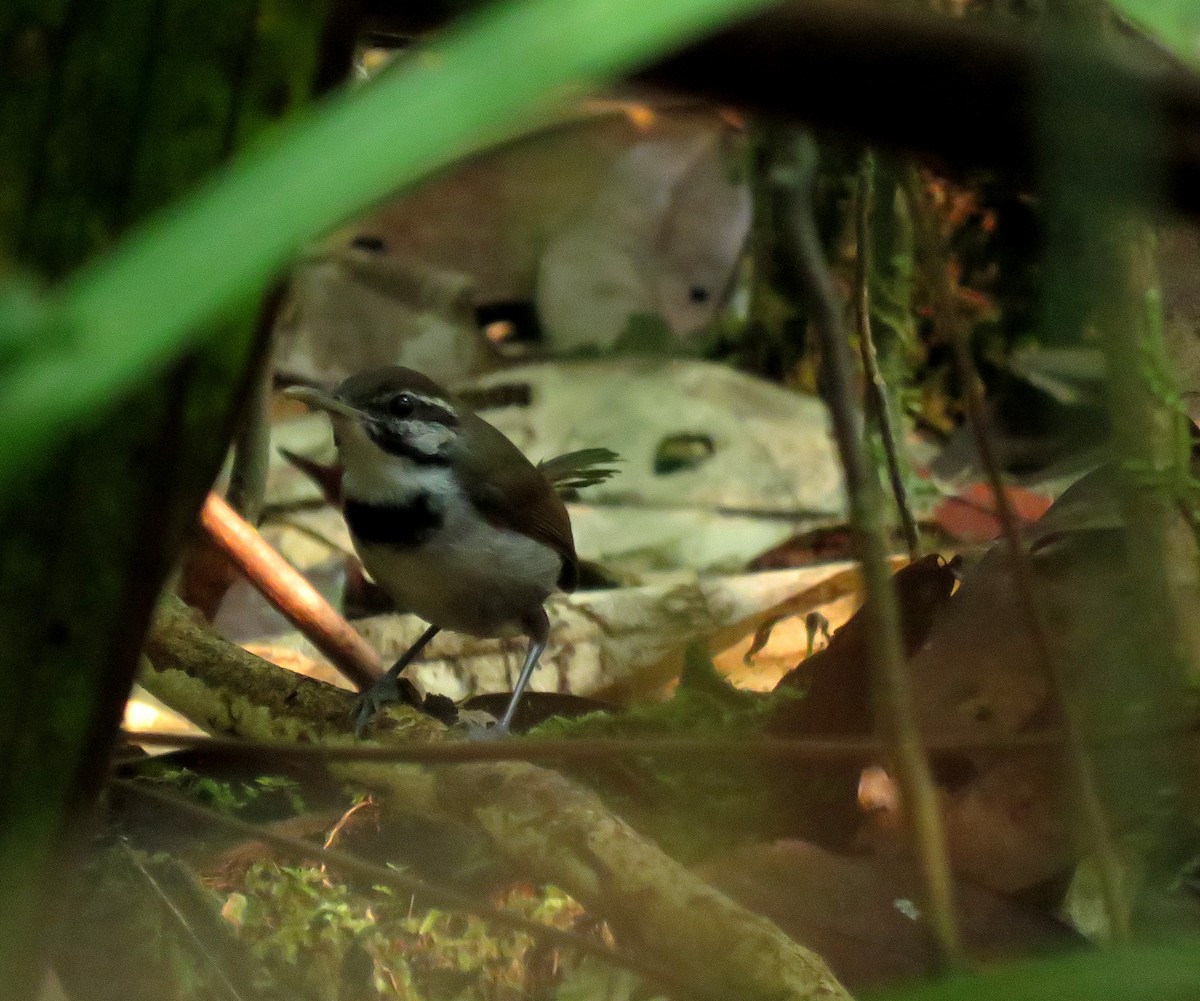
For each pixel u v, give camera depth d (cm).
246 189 71
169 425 198
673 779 480
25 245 184
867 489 189
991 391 979
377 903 507
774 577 910
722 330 1312
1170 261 422
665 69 123
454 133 72
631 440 1138
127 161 185
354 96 80
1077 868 517
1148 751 277
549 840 386
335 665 794
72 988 410
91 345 67
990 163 131
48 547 203
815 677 489
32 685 210
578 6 73
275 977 469
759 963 335
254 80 185
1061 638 413
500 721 702
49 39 183
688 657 526
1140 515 263
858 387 924
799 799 477
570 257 1409
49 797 218
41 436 66
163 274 69
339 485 836
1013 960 426
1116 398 229
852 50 121
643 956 368
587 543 1021
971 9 461
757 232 1189
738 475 1090
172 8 183
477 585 803
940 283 266
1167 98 125
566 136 1350
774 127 150
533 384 1215
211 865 518
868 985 428
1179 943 117
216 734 595
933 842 203
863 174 552
